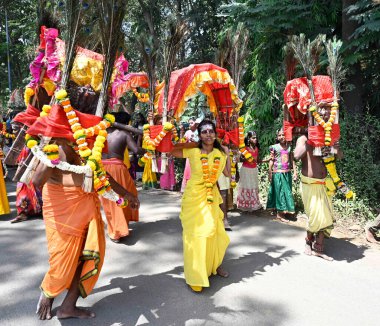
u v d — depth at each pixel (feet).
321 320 9.25
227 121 14.28
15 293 10.43
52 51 8.75
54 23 9.14
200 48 36.40
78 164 8.86
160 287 10.88
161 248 14.10
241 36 14.44
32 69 8.86
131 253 13.57
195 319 9.23
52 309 9.52
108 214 14.66
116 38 8.66
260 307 9.83
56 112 8.14
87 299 10.09
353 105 21.58
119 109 17.76
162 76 11.74
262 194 23.20
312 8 23.52
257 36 25.39
